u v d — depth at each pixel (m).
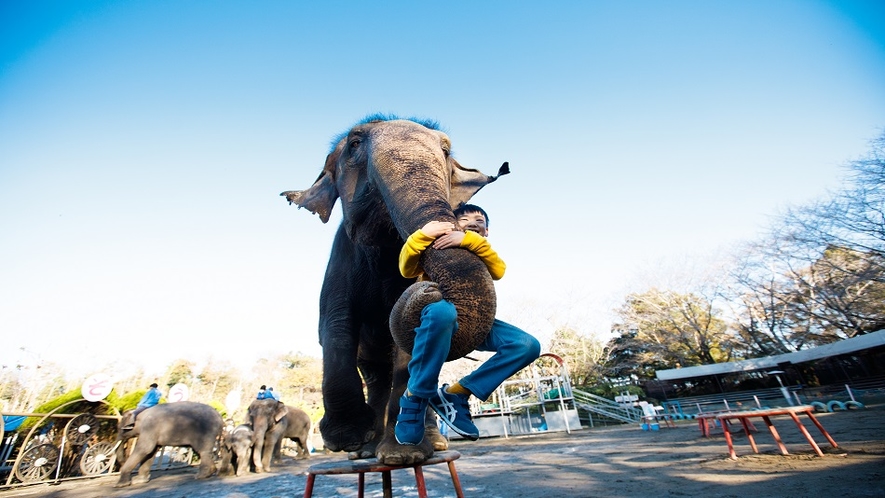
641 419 19.73
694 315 35.78
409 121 3.74
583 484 5.72
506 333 2.38
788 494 3.85
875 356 28.11
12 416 11.95
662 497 4.33
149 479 11.39
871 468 4.65
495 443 17.70
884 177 21.55
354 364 3.53
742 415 6.58
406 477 8.43
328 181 4.55
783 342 33.88
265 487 8.49
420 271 2.20
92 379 13.36
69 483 12.09
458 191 4.57
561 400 22.81
